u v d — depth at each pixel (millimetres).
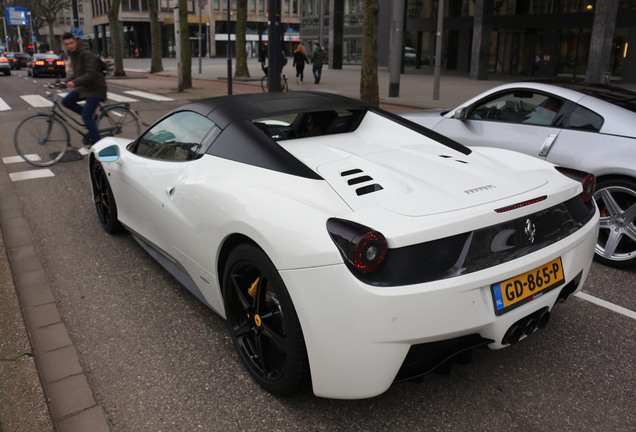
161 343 3023
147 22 67750
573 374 2750
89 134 7570
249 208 2414
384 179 2506
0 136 9758
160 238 3428
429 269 2080
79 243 4527
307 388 2426
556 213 2518
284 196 2371
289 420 2393
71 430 2297
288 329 2230
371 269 1996
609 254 4117
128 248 4414
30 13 67188
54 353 2879
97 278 3859
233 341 2734
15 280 3787
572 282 2637
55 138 7598
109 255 4266
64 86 7324
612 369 2793
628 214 4008
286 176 2510
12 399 2406
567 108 4504
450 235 2123
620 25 23766
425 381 2691
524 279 2301
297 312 2166
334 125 3428
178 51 18297
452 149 3121
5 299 3342
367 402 2520
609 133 4148
